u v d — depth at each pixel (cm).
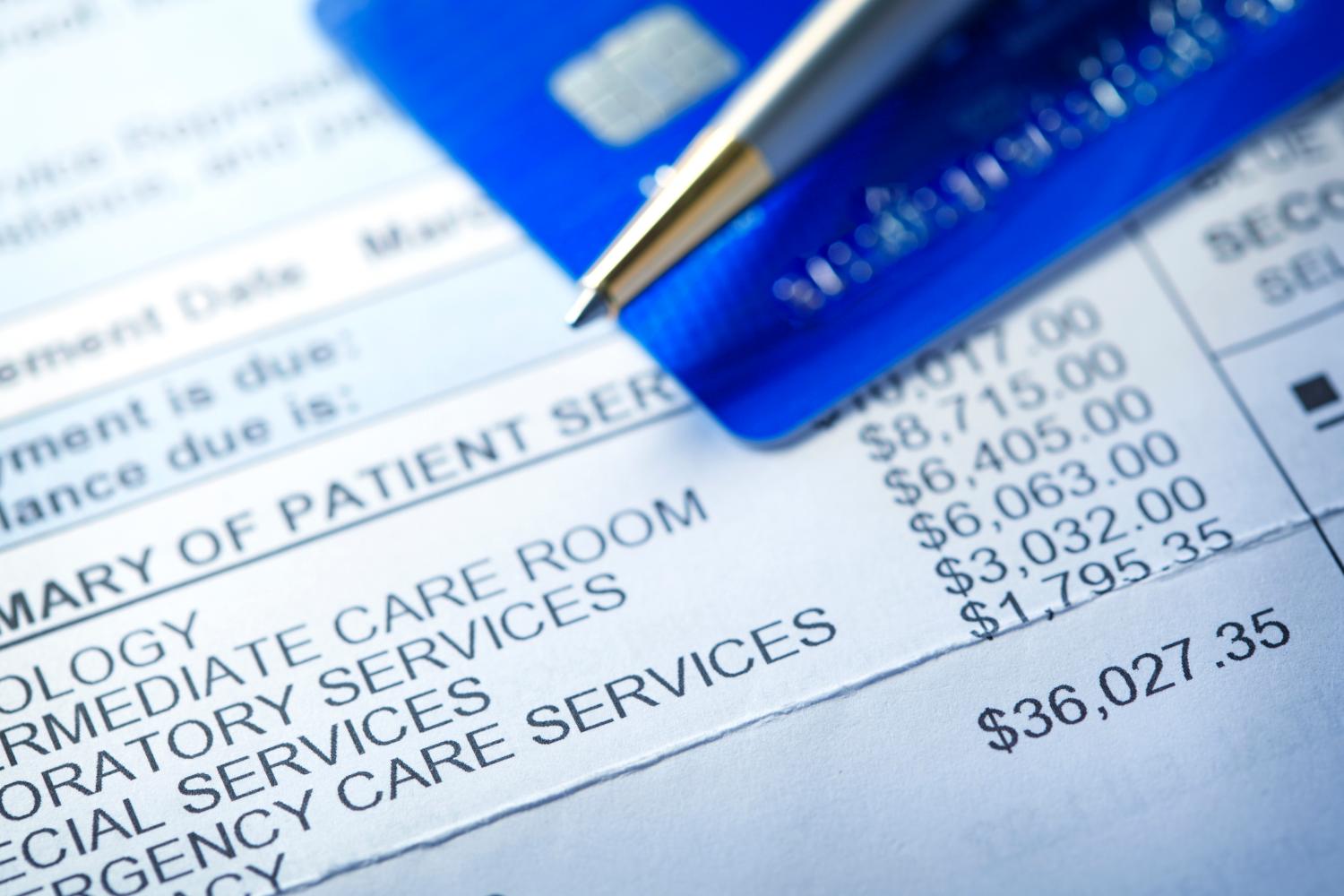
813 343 41
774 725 34
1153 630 35
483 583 37
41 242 45
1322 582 36
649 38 47
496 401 41
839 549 37
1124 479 38
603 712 35
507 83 47
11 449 40
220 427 41
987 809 33
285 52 49
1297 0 46
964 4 43
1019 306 41
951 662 35
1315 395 39
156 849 33
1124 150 44
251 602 37
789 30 47
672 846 33
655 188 44
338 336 42
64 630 37
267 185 46
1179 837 32
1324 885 31
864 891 32
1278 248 42
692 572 37
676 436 40
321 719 35
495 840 33
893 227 42
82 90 49
